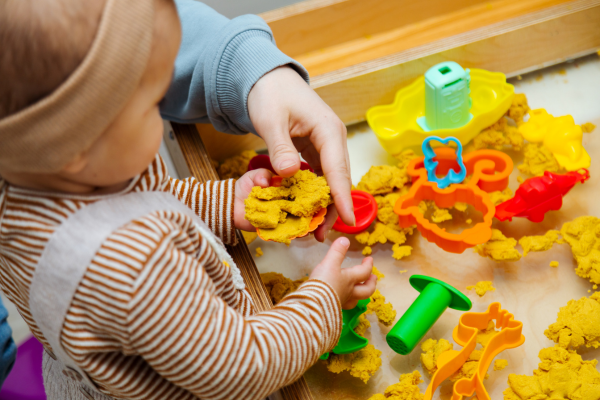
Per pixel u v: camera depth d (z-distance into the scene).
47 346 0.64
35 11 0.38
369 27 1.04
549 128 0.92
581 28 1.00
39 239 0.48
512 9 1.03
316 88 0.95
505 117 1.00
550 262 0.83
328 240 0.91
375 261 0.88
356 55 1.02
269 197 0.67
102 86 0.40
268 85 0.73
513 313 0.79
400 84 1.00
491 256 0.83
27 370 1.05
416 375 0.73
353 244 0.90
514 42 0.99
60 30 0.38
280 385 0.57
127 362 0.54
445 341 0.74
